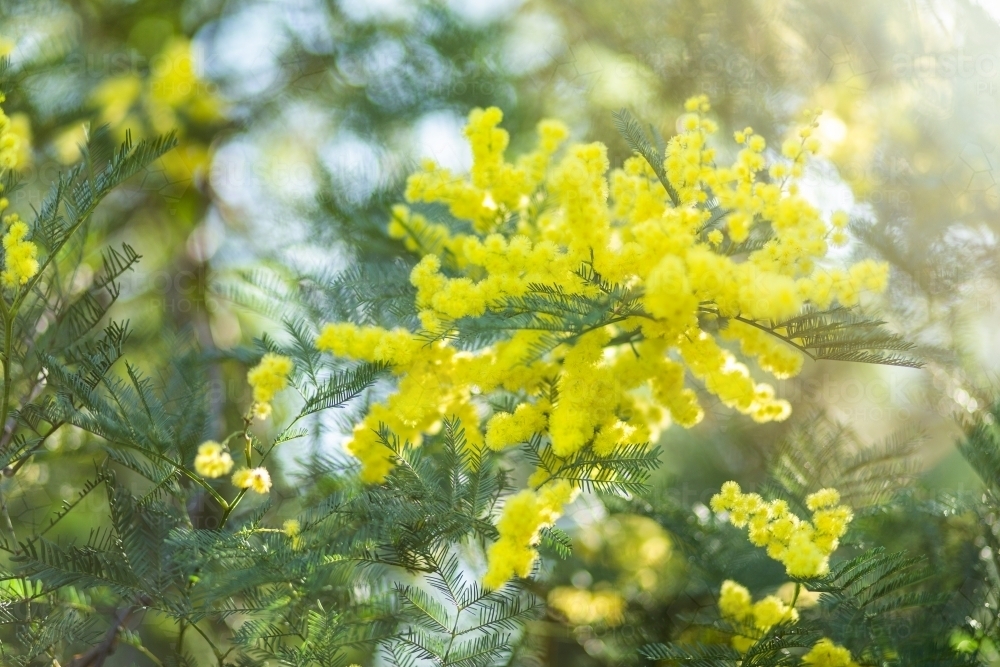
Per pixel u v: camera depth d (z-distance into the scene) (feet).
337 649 2.70
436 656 2.69
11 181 2.82
